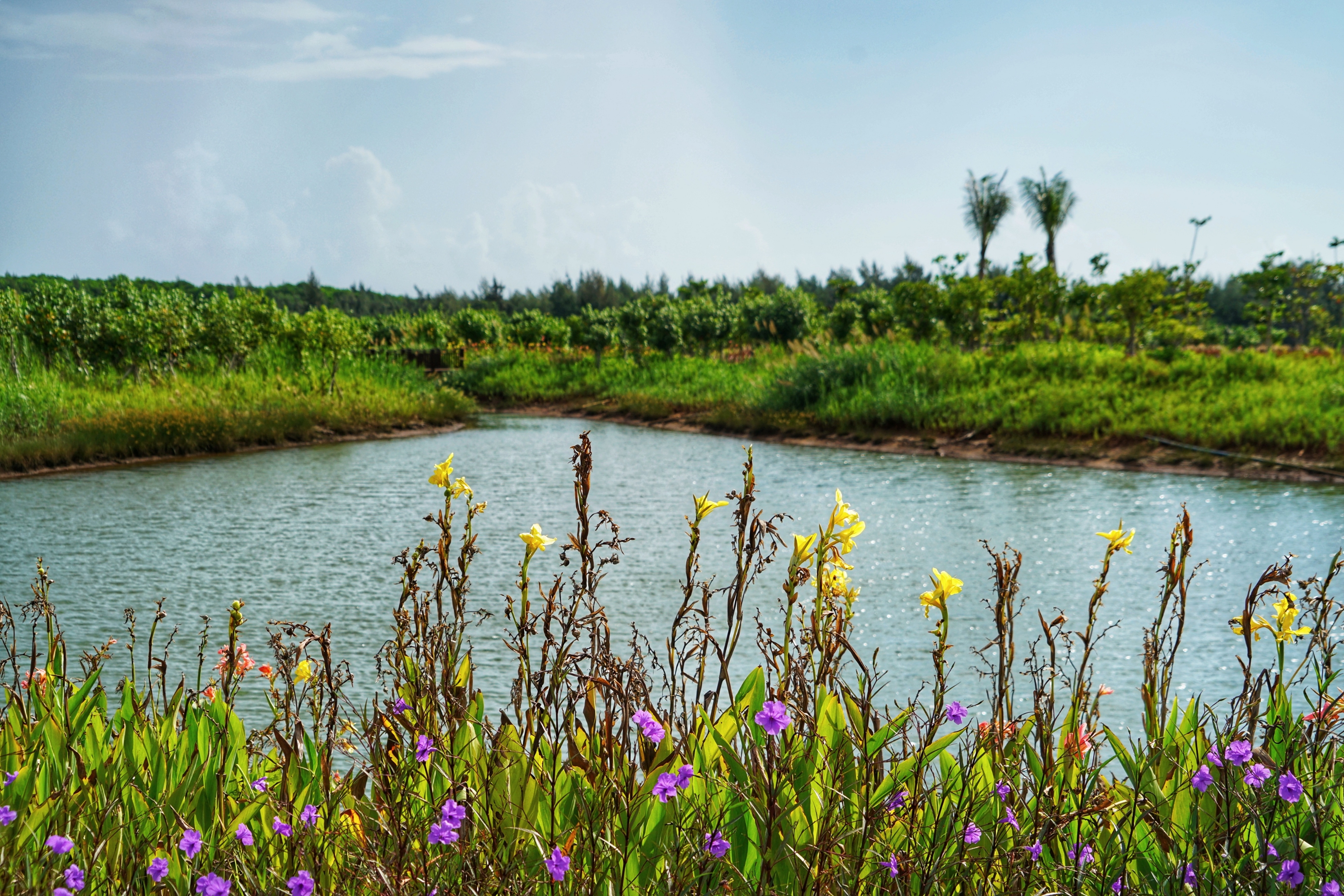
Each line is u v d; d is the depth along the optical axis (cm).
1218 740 200
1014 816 187
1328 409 1678
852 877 167
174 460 1781
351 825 190
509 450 2028
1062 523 1102
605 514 187
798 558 199
